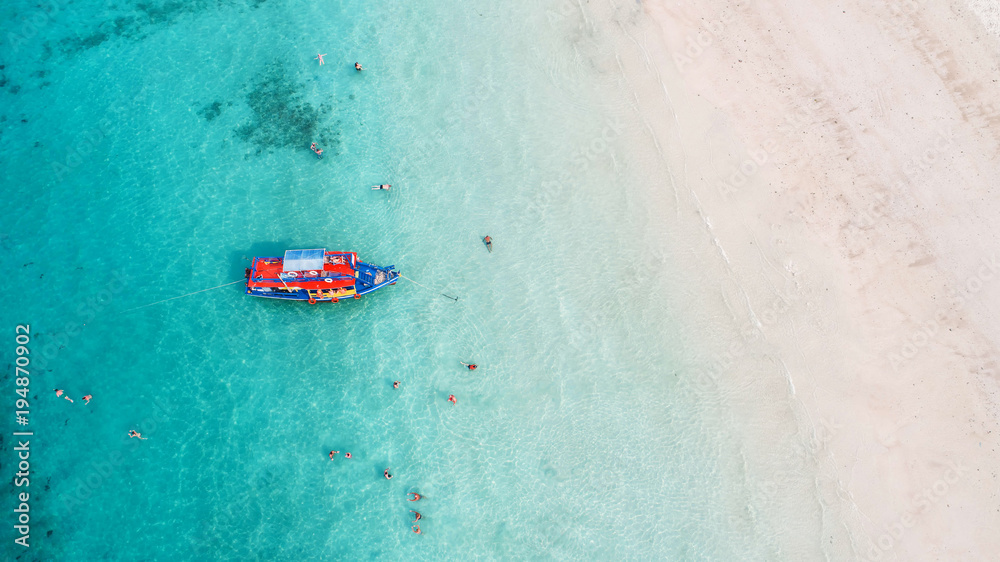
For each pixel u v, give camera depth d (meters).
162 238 31.22
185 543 25.33
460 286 30.91
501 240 32.06
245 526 25.73
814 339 30.11
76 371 27.84
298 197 32.72
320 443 27.33
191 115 34.56
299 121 34.72
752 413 28.36
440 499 26.41
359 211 32.56
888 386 29.27
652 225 32.44
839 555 25.97
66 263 30.23
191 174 32.94
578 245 31.97
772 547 25.97
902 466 27.78
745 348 29.75
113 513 25.53
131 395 27.64
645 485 26.89
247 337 29.27
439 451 27.30
